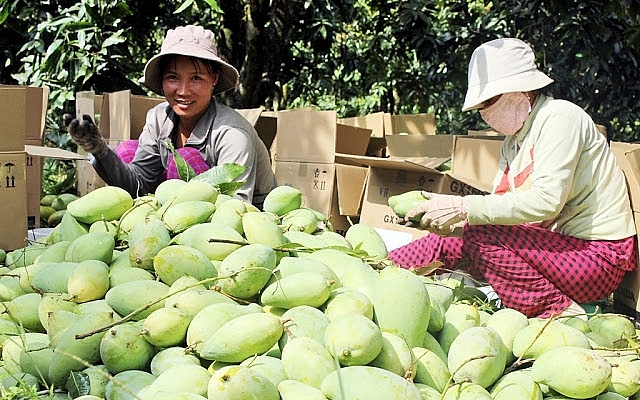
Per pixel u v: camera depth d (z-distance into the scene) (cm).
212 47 341
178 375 146
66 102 608
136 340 162
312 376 149
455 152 391
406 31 761
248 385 138
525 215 277
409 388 144
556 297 279
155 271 189
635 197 288
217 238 196
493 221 280
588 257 278
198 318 162
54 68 554
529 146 289
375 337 153
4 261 246
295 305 172
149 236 195
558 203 274
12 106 267
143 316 174
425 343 177
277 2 678
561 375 158
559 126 278
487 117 295
